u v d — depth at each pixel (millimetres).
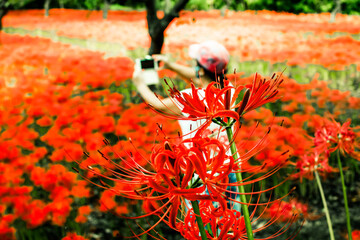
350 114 4762
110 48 11258
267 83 820
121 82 5777
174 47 7918
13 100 4504
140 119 3490
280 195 3281
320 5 23734
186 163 744
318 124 3436
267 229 2979
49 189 2518
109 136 4023
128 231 2854
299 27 12484
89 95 4391
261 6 23844
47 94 4090
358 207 3355
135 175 828
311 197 3480
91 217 3148
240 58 7656
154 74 2598
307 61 6562
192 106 816
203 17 17234
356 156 1574
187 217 844
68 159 3012
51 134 3232
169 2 8195
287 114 4617
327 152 1604
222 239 826
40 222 2395
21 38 9938
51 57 6480
